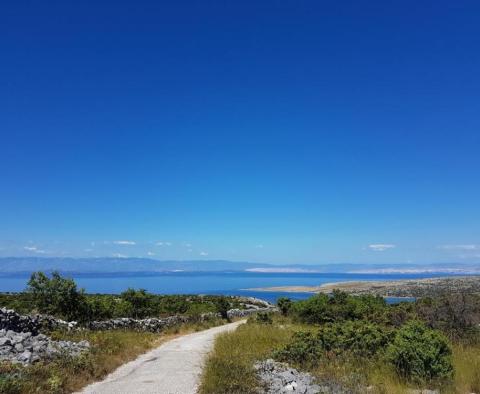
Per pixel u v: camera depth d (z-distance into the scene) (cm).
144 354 1852
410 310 2478
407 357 1280
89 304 2577
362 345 1511
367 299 3919
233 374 1206
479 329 2059
